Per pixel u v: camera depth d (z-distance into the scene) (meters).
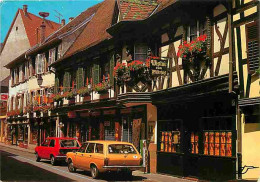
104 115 21.58
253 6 10.72
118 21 18.27
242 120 11.18
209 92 12.46
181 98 14.21
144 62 16.91
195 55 13.09
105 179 14.35
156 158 16.27
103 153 14.12
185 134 14.41
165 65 14.81
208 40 12.69
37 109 32.72
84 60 24.14
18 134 40.97
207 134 13.10
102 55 21.53
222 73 11.97
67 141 19.83
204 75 12.94
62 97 27.23
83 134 24.75
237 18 11.32
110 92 20.20
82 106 24.06
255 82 10.55
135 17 17.17
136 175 15.50
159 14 15.32
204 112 13.27
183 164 14.34
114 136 20.58
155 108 16.70
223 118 12.33
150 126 16.97
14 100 42.25
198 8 13.22
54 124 30.55
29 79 37.03
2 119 48.25
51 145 20.06
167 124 15.71
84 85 24.20
